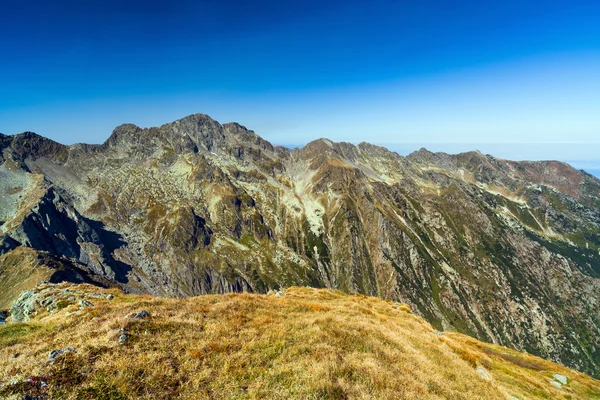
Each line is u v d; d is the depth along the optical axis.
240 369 16.02
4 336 20.89
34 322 23.67
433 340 33.25
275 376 15.85
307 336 21.25
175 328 20.03
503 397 22.69
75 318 22.56
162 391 13.82
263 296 35.62
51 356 15.70
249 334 20.50
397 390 16.58
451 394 18.97
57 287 45.19
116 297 39.50
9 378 14.10
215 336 19.61
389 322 33.12
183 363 15.98
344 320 27.28
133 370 14.71
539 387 38.25
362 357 19.67
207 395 13.94
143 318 21.09
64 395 12.84
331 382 15.48
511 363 57.94
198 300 30.97
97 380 13.89
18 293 146.75
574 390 48.62
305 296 50.78
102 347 16.58
